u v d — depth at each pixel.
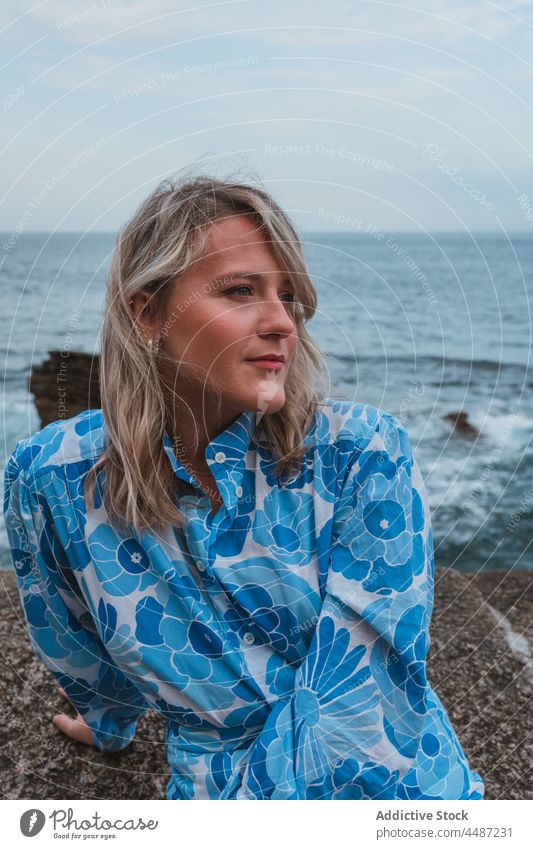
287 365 1.07
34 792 1.58
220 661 1.15
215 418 1.12
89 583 1.20
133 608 1.16
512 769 1.68
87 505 1.18
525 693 1.92
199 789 1.20
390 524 1.13
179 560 1.14
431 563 1.19
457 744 1.27
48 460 1.20
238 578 1.14
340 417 1.19
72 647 1.41
